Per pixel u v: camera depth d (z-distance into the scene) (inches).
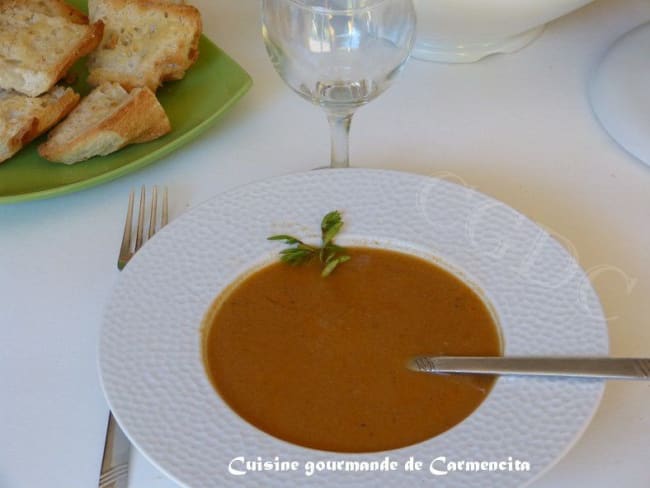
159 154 19.9
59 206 19.4
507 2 20.1
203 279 16.1
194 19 21.9
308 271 16.4
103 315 15.2
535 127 21.2
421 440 13.4
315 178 18.0
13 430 14.7
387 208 17.4
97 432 14.7
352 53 18.1
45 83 20.5
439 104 22.1
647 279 17.1
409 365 14.5
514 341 14.8
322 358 14.7
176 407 13.8
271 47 17.9
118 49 22.4
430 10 20.8
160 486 13.8
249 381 14.4
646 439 14.2
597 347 14.5
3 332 16.5
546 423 13.2
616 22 24.6
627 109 20.8
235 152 20.9
